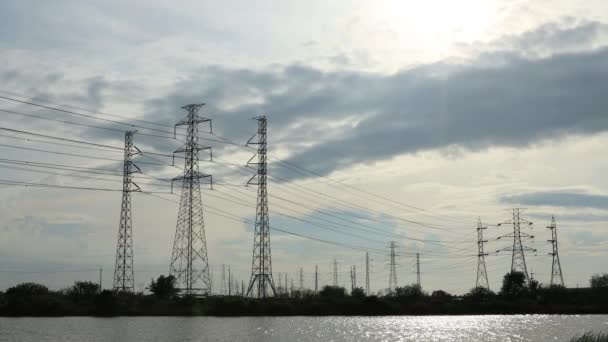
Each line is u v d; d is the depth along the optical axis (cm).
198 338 13250
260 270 16750
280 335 14625
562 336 15312
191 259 17488
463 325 19912
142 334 13975
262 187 16975
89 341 12369
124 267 17400
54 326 16075
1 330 14762
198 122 17150
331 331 16700
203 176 17350
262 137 17025
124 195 17562
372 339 15038
